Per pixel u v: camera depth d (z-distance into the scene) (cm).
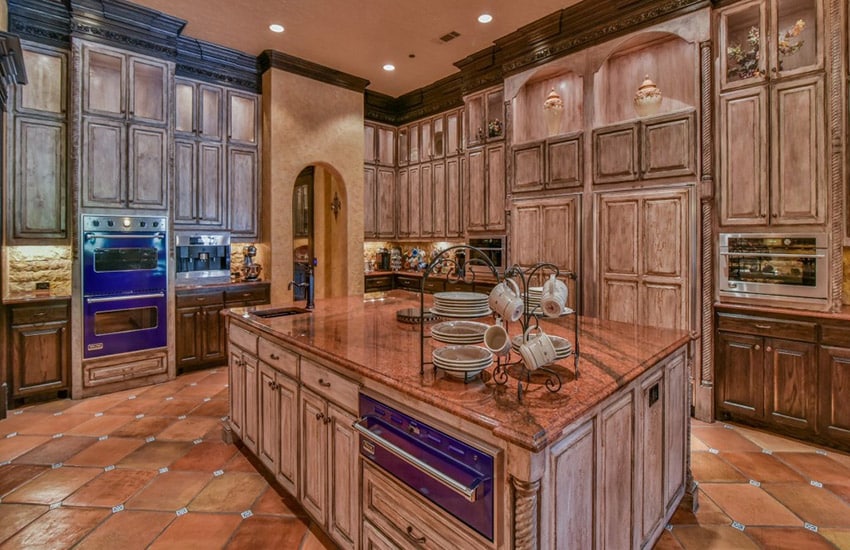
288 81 516
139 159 423
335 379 189
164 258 437
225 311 303
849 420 288
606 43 397
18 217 377
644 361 173
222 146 496
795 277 312
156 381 433
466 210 564
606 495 150
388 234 664
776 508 232
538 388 144
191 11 411
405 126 654
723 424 338
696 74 344
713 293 346
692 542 206
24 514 226
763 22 321
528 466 112
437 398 137
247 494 245
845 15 292
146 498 240
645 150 370
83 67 393
